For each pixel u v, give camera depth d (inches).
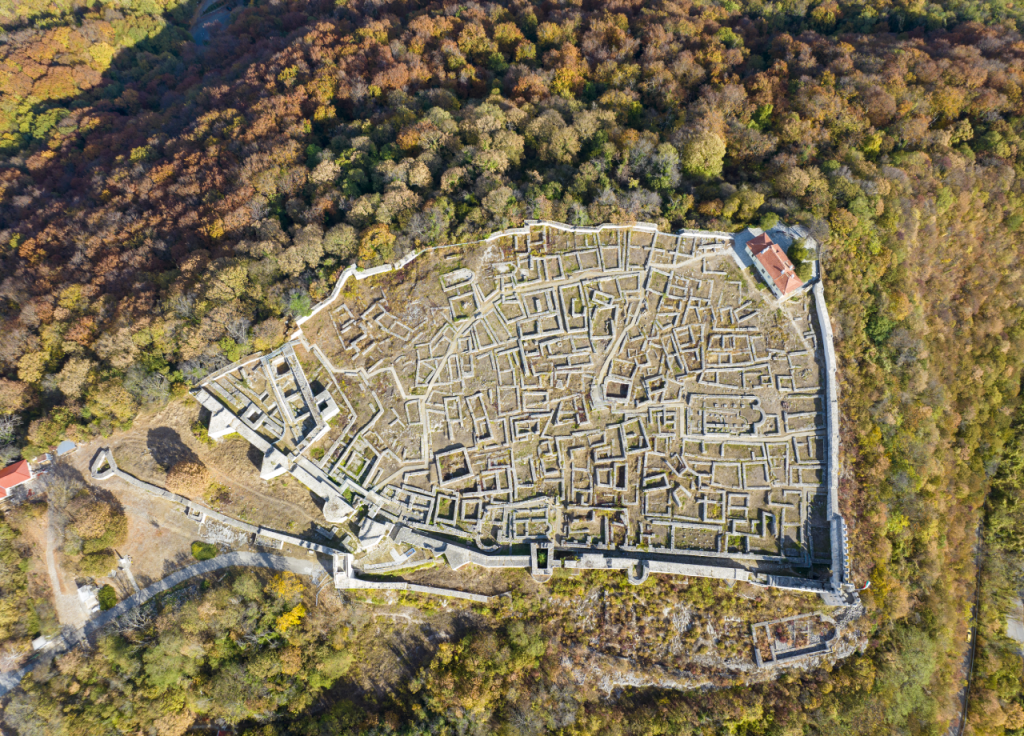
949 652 2495.1
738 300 2605.8
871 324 2568.9
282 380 2524.6
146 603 2294.5
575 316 2623.0
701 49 3533.5
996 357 2982.3
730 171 2957.7
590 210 2684.5
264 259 2554.1
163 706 2133.4
